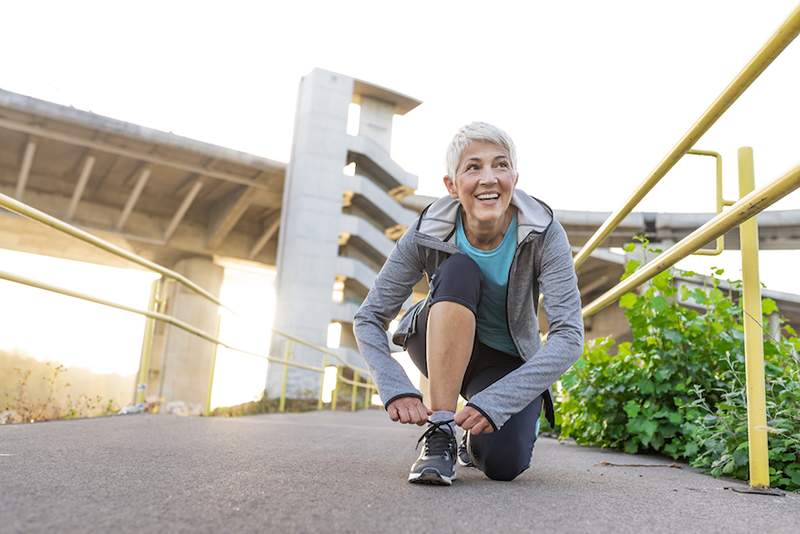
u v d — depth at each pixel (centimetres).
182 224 2664
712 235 187
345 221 2248
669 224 2341
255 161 2209
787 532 119
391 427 490
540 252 175
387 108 2511
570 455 302
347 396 1980
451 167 176
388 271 189
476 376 194
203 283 2744
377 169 2436
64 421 331
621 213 279
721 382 287
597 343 377
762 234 2248
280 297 2180
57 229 305
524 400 158
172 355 2630
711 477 221
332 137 2288
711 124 191
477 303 174
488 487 162
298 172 2247
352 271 2214
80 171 2327
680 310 319
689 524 124
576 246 2573
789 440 203
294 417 679
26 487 125
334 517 111
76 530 92
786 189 148
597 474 214
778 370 262
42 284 314
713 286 324
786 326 297
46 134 2003
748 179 196
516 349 191
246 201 2427
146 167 2208
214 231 2634
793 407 217
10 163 2288
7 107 1902
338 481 155
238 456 201
